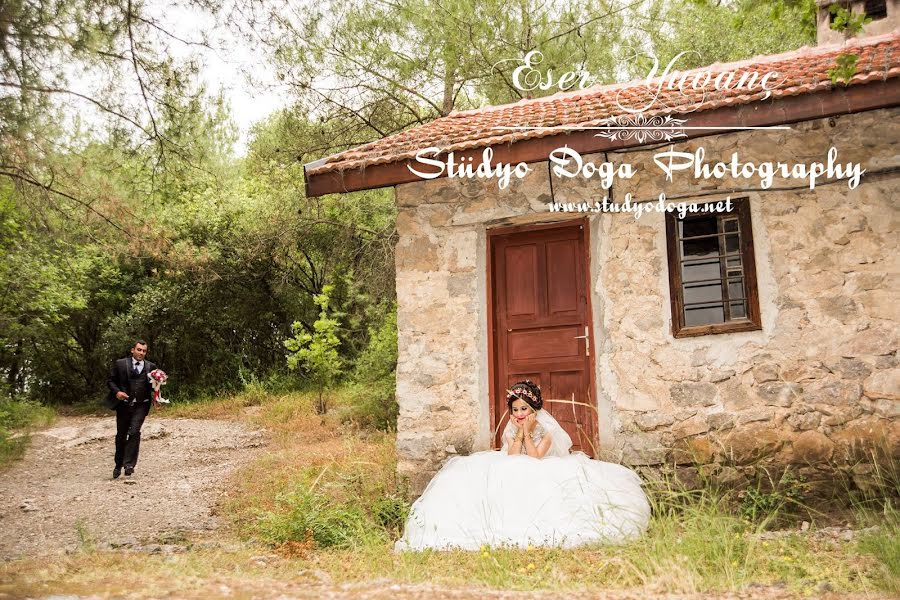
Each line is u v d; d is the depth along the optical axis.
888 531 4.59
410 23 12.33
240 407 16.16
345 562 5.00
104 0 7.53
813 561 4.32
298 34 8.04
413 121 14.01
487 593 3.72
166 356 20.39
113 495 8.17
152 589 3.73
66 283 16.45
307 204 15.36
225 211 17.86
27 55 7.62
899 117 5.88
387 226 14.57
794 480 5.75
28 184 10.21
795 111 5.59
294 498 6.30
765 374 5.95
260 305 20.14
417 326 6.94
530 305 6.88
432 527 5.57
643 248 6.41
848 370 5.76
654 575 4.11
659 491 5.59
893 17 8.20
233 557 5.14
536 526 5.32
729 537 4.58
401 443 6.81
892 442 5.59
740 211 6.21
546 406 6.73
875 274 5.79
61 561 4.80
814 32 5.45
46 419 15.58
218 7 7.57
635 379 6.28
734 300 6.20
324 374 14.58
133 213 10.84
